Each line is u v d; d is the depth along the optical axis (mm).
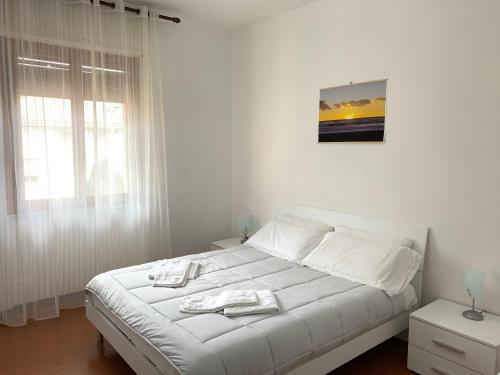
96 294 2562
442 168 2652
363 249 2799
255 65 4102
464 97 2510
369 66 3031
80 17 3230
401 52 2820
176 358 1728
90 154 3367
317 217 3508
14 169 3002
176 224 4164
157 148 3795
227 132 4473
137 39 3582
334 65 3293
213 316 2055
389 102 2922
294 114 3701
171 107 3996
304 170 3654
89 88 3312
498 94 2355
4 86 2912
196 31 4074
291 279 2658
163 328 1936
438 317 2410
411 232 2818
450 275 2660
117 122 3508
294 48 3650
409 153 2830
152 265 2928
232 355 1735
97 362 2592
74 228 3332
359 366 2580
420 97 2736
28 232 3088
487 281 2479
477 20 2418
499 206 2396
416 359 2457
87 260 3432
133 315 2127
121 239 3602
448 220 2646
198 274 2742
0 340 2861
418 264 2705
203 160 4301
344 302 2281
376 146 3039
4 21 2877
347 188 3279
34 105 3049
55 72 3137
